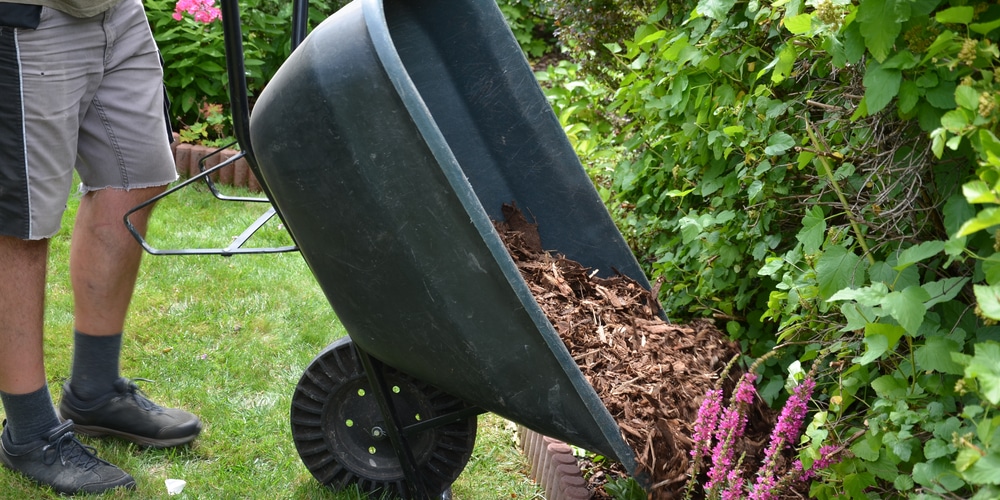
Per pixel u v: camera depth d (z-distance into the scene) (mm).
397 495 2297
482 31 2463
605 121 3924
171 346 3057
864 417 1822
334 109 1656
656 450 1849
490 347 1737
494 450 2602
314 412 2246
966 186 1214
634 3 3350
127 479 2307
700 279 2688
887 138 1791
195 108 5195
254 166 1985
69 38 2119
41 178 2131
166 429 2471
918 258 1479
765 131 2270
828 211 2215
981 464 1231
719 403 1879
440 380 1904
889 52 1578
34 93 2070
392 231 1686
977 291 1221
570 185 2523
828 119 2049
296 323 3287
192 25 5039
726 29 2410
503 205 2543
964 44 1384
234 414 2689
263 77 5348
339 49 1664
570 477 2256
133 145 2334
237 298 3436
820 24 1754
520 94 2498
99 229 2363
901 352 1756
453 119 2494
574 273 2416
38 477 2271
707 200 2777
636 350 2184
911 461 1647
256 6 5246
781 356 2314
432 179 1619
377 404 2230
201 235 4000
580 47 3809
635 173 3094
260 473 2402
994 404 1194
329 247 1792
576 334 2178
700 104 2574
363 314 1850
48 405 2299
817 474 1759
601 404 1729
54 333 3078
